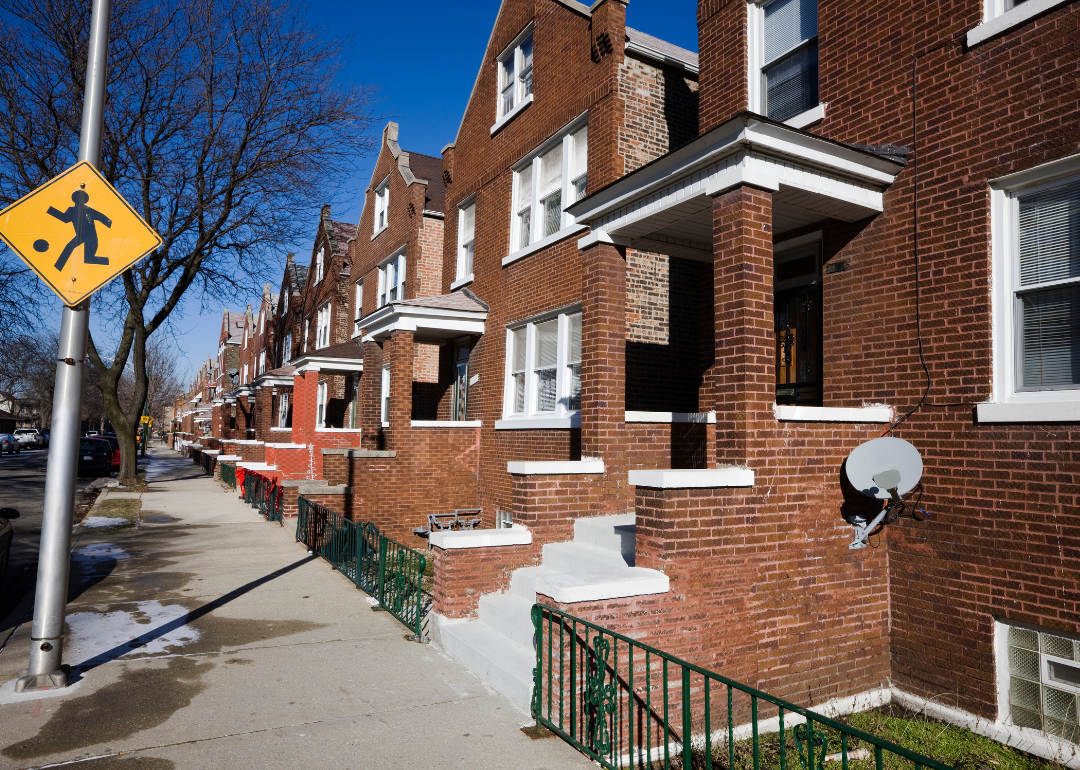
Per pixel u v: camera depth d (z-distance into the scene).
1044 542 5.37
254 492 17.52
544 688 4.98
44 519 5.36
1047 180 5.66
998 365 5.83
